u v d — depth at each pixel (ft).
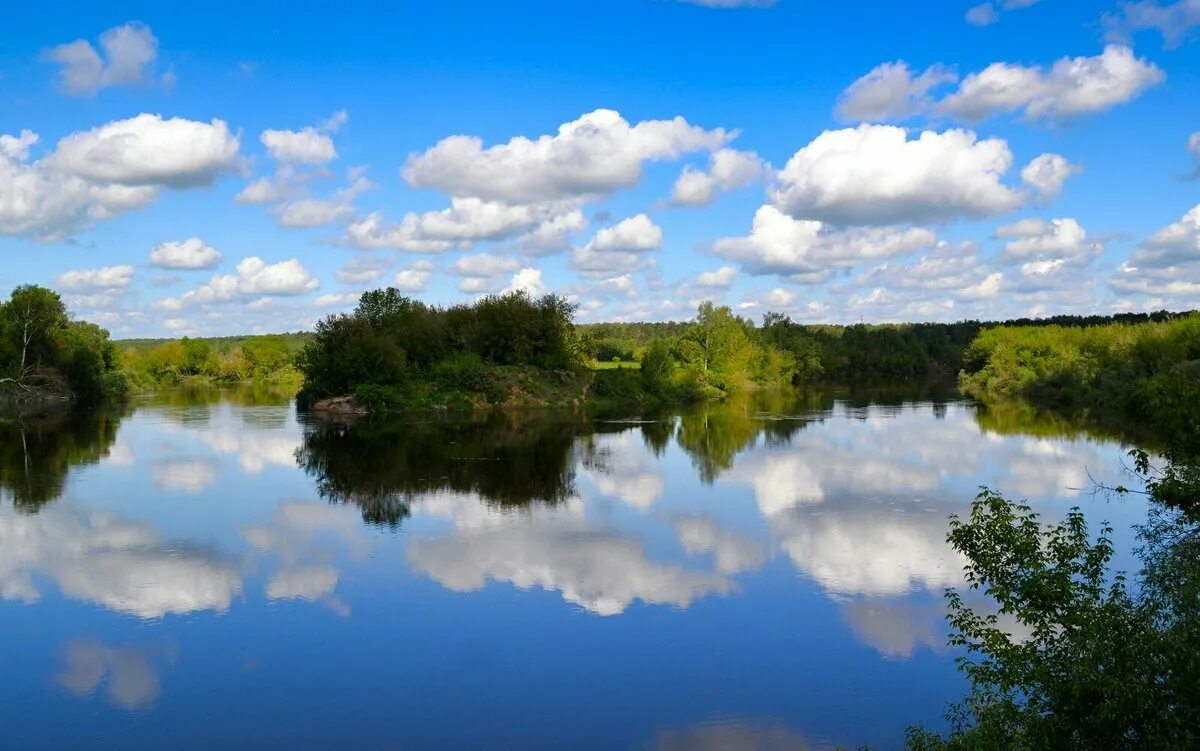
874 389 390.42
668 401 303.48
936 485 123.95
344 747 48.01
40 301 282.15
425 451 162.30
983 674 37.22
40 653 61.00
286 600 72.28
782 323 544.62
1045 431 191.72
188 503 111.75
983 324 654.12
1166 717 28.02
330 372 257.14
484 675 57.57
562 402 275.59
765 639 63.72
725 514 105.19
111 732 49.60
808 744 48.49
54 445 171.12
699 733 49.65
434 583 76.95
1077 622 34.40
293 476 132.98
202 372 473.26
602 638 64.08
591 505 110.73
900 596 73.15
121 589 75.00
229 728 50.11
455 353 282.36
